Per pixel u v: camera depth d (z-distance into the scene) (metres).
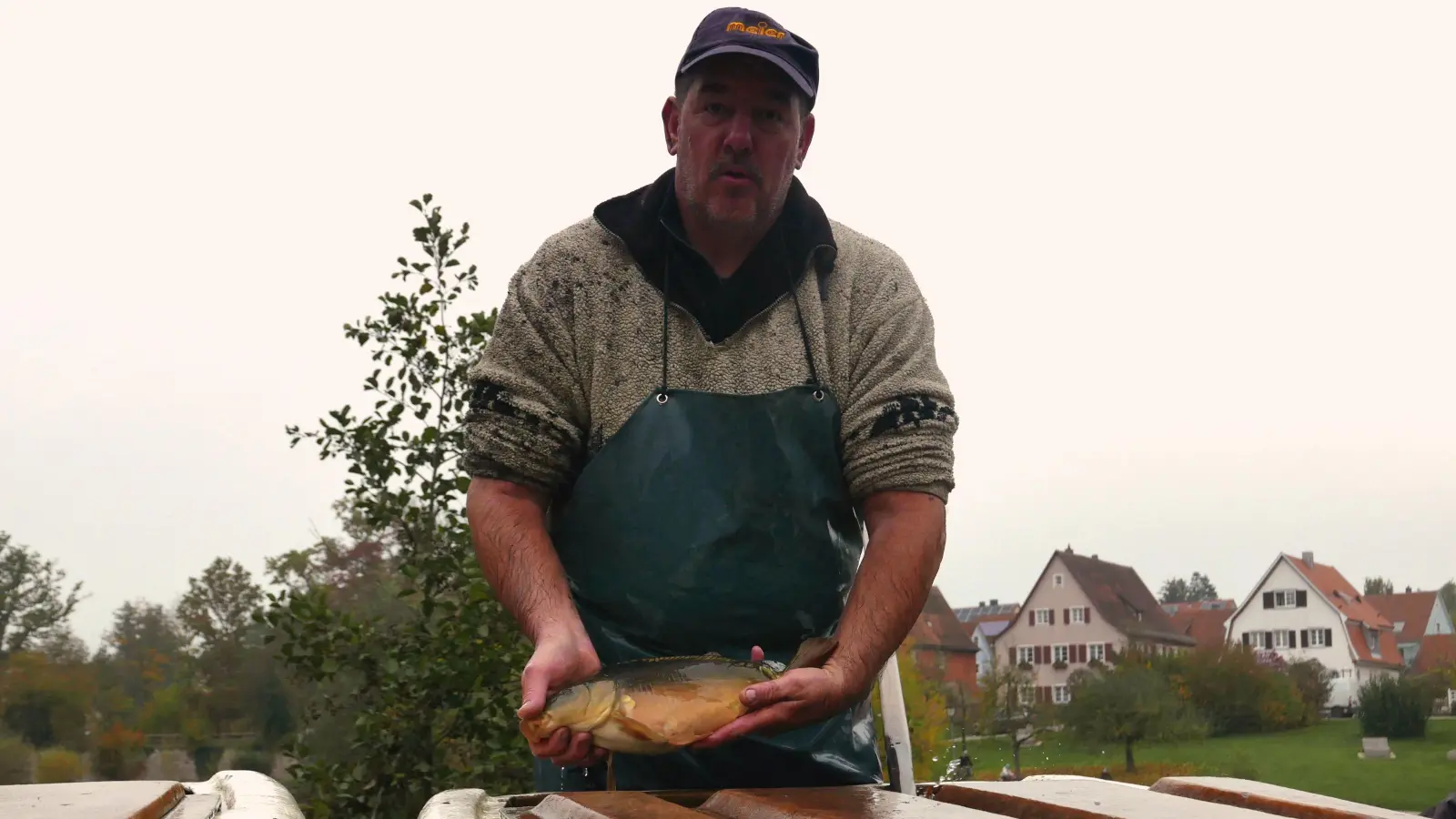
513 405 2.49
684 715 1.95
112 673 14.21
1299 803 1.56
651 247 2.53
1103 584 67.31
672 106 2.69
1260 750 33.97
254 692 11.31
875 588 2.29
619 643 2.44
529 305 2.55
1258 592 65.38
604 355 2.51
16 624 14.98
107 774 13.64
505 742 5.96
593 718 1.95
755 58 2.37
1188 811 1.45
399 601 6.85
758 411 2.46
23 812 1.33
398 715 5.98
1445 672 31.05
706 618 2.41
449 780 5.95
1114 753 37.28
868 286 2.62
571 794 1.67
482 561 2.42
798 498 2.46
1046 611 67.12
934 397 2.50
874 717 2.69
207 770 12.48
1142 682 37.50
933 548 2.36
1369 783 26.61
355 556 7.75
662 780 2.35
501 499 2.46
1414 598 67.31
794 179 2.66
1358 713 31.89
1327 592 64.31
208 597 12.19
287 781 6.18
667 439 2.46
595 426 2.53
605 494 2.47
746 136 2.40
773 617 2.43
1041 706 40.53
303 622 6.16
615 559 2.45
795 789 1.74
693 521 2.42
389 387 6.43
